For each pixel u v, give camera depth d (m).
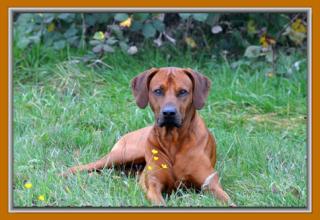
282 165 8.56
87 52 11.57
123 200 7.36
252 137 9.42
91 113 10.05
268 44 11.29
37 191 7.62
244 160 8.61
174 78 7.61
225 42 11.89
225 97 10.63
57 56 11.48
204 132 7.96
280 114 10.41
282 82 11.05
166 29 12.09
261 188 7.80
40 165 8.54
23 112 10.09
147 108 10.17
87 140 9.33
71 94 10.55
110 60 11.47
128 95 10.65
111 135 9.51
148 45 11.86
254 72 11.38
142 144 8.47
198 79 7.78
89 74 11.06
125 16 10.94
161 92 7.61
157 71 7.80
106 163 8.44
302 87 10.98
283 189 7.64
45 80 11.03
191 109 7.80
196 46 11.91
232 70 11.44
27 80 11.16
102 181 7.99
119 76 11.11
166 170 7.82
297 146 9.27
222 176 8.22
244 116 10.23
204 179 7.75
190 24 11.95
